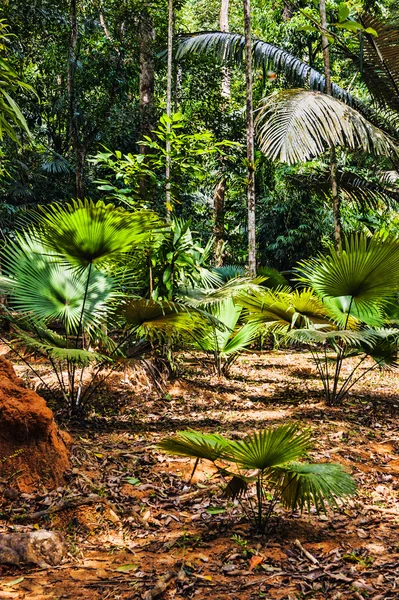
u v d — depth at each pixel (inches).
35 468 194.4
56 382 318.3
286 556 161.0
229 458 161.9
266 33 853.2
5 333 404.8
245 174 801.6
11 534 157.6
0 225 575.5
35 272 270.1
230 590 142.9
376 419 318.0
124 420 279.6
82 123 680.4
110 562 157.2
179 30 764.6
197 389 353.1
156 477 210.2
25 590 139.5
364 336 308.0
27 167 700.7
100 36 724.0
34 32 687.1
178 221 358.3
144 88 671.1
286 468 164.9
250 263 415.2
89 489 193.6
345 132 365.7
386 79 451.5
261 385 394.3
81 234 249.3
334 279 312.7
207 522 181.9
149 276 338.3
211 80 757.9
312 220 793.6
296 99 369.4
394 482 230.8
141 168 367.9
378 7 623.5
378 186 526.9
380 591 143.4
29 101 738.8
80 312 269.3
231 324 393.4
